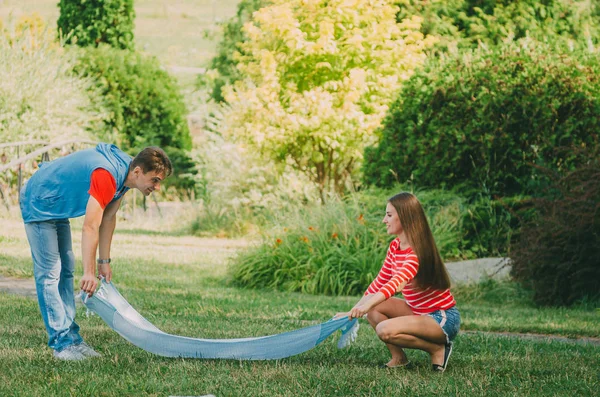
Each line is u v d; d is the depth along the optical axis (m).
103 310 4.91
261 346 4.84
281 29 15.55
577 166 11.05
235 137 16.52
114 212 5.00
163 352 4.93
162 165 4.76
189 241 14.74
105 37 23.67
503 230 11.29
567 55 11.84
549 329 7.01
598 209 8.65
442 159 11.95
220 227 16.45
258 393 4.11
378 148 12.94
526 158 11.64
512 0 19.69
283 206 16.02
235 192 17.36
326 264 9.92
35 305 6.96
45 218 4.70
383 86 16.03
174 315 7.04
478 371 4.84
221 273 10.95
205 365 4.74
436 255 4.80
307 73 16.19
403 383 4.39
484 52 12.56
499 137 11.62
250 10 29.30
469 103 11.80
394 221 4.82
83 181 4.67
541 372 4.86
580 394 4.32
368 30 16.22
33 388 4.07
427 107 12.17
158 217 18.02
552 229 8.78
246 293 9.38
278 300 8.70
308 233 10.64
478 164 11.91
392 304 4.97
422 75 12.63
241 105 16.28
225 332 6.08
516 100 11.61
